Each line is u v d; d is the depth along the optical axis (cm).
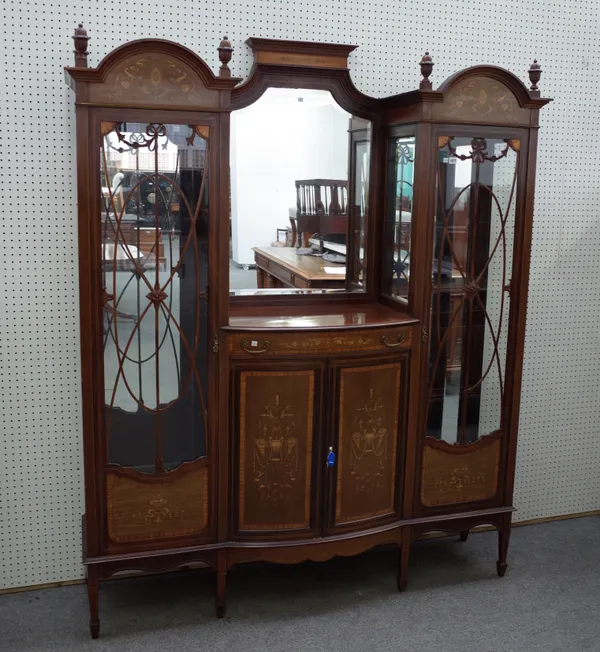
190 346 269
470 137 285
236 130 293
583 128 346
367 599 302
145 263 261
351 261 320
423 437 300
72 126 280
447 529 311
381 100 304
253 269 307
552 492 376
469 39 324
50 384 295
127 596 301
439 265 291
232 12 291
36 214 282
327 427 280
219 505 279
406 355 289
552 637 277
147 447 271
